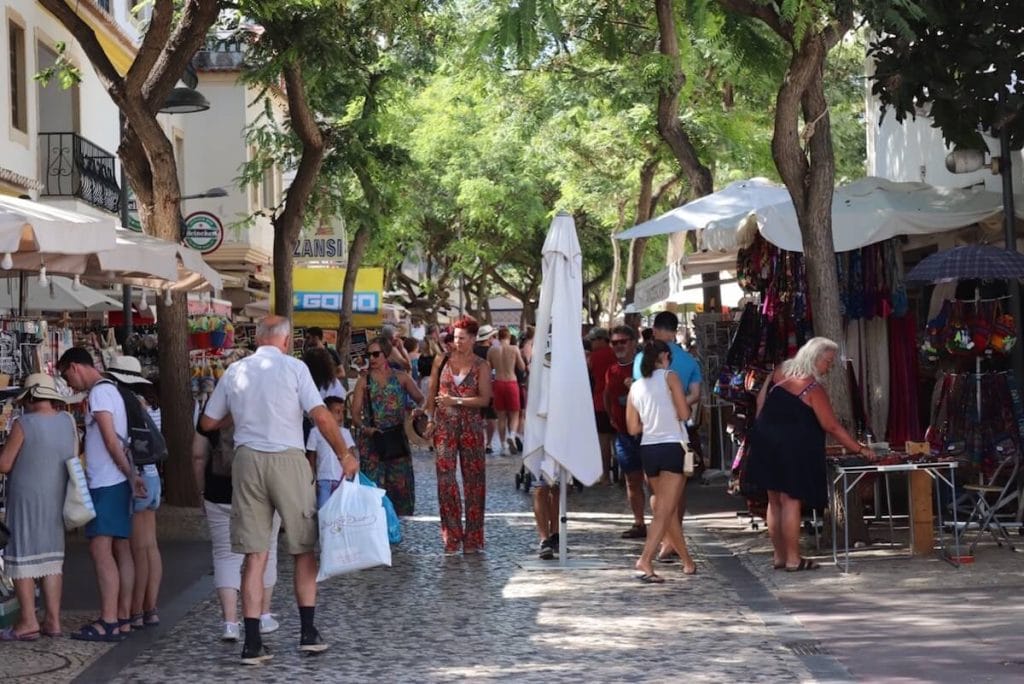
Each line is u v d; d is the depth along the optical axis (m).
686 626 10.04
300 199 22.02
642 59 18.39
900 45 13.32
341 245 34.06
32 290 19.27
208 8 16.39
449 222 52.44
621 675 8.52
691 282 26.72
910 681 8.07
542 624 10.27
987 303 13.70
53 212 10.88
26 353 14.28
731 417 19.98
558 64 22.19
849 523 13.56
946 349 13.70
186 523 15.57
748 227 16.25
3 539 9.79
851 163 38.16
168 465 16.44
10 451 9.94
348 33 19.58
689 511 17.09
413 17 19.34
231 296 40.34
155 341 19.69
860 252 15.21
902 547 13.22
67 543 15.09
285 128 29.62
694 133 25.52
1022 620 9.66
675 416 12.08
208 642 9.85
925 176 18.83
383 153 27.67
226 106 39.28
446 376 13.98
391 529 9.50
